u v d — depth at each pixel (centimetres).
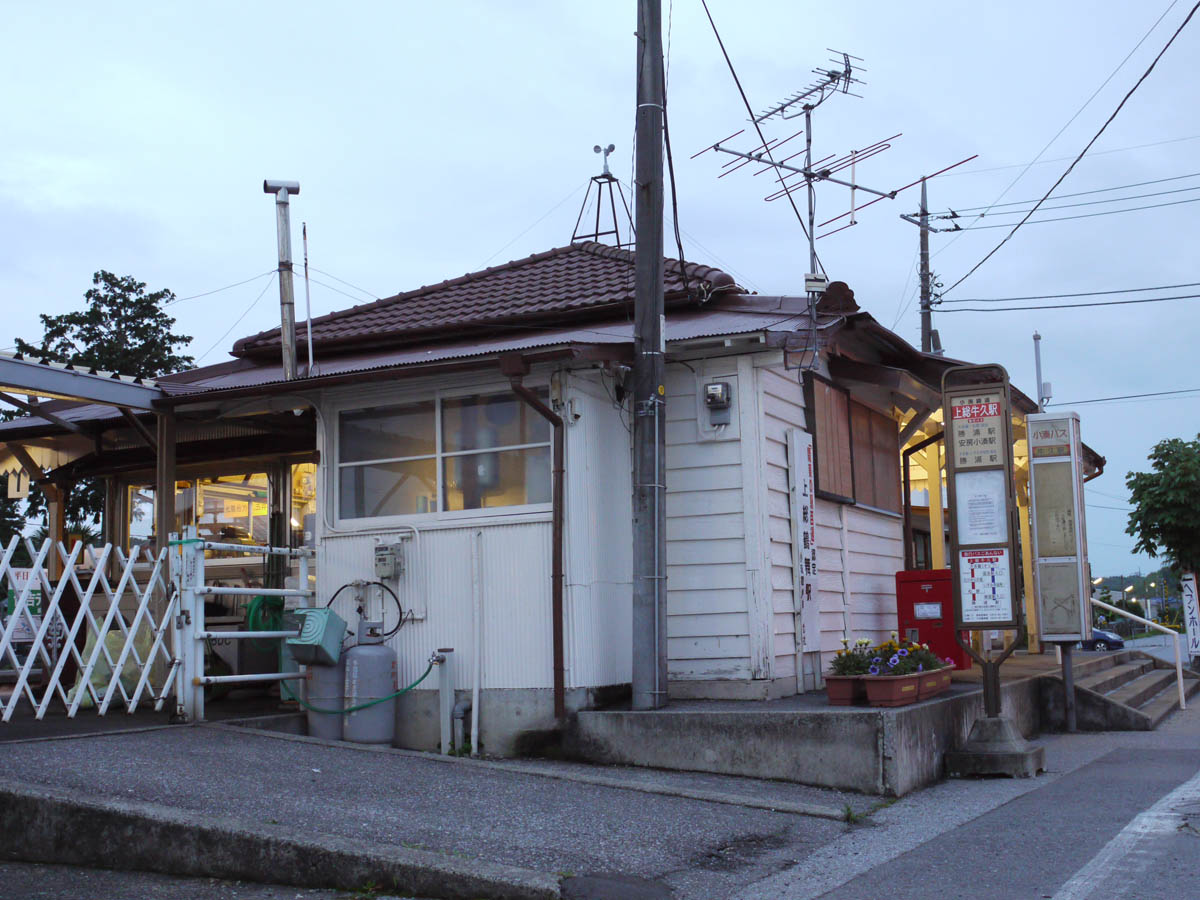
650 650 909
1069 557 1170
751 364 992
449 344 1179
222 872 561
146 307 3225
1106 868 550
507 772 776
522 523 947
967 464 905
